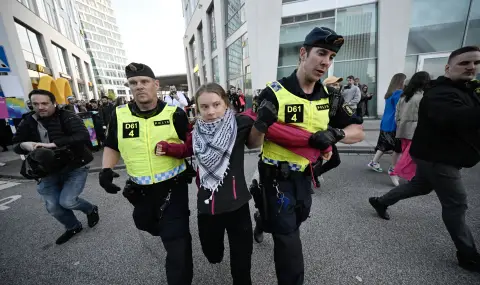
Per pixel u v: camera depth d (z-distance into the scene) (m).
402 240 2.04
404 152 2.84
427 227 2.21
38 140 2.07
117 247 2.21
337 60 8.59
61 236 2.35
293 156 1.37
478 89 1.45
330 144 1.18
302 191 1.40
